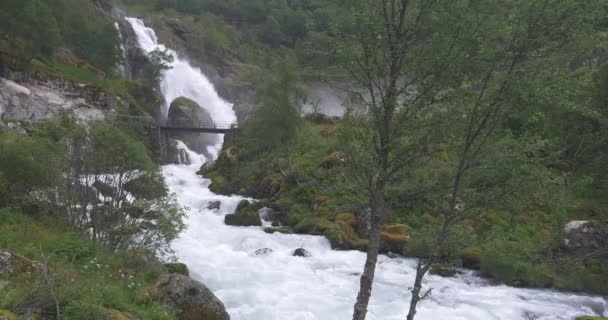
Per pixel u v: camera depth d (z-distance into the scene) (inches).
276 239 967.6
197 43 4202.8
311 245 948.6
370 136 390.6
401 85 379.2
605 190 1077.8
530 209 1059.9
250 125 1648.6
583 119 1083.9
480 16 382.6
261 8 5639.8
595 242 880.9
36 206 737.0
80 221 723.4
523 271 804.0
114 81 2689.5
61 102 1914.4
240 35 5196.9
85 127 794.8
